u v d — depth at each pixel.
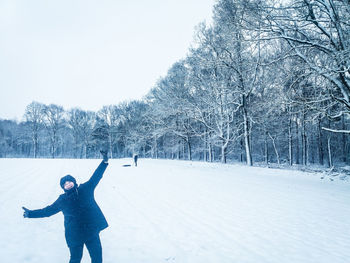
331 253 3.77
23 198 7.25
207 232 4.63
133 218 5.44
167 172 16.67
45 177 12.55
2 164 23.62
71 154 75.50
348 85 11.05
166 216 5.64
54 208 2.65
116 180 11.95
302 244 4.12
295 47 12.34
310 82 14.07
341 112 11.80
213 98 26.08
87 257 3.51
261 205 6.93
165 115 33.38
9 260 3.34
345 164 30.44
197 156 53.78
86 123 66.56
